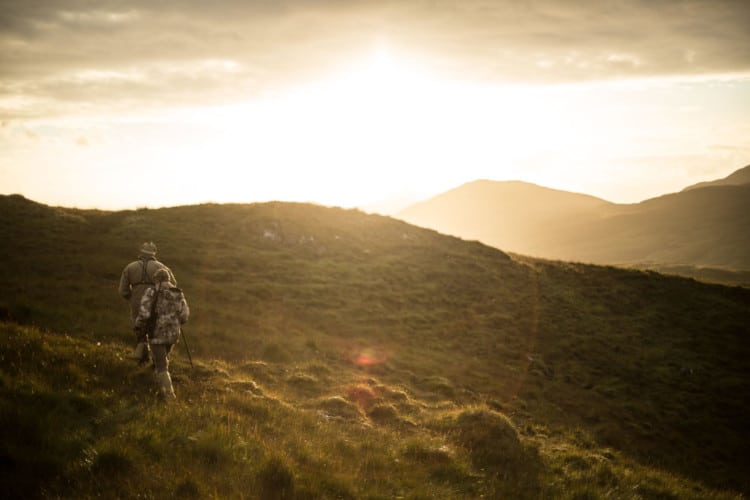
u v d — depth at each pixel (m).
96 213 32.50
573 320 31.09
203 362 13.13
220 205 36.22
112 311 16.80
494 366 23.16
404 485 7.92
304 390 13.73
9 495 5.38
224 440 7.27
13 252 22.80
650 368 27.22
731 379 27.22
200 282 23.64
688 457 19.62
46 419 6.89
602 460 13.63
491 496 8.50
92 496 5.52
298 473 6.86
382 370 18.20
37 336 10.66
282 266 28.42
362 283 28.64
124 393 9.03
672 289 37.91
